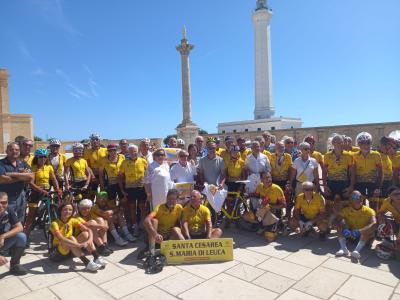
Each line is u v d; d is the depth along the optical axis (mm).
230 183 7438
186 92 29547
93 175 7836
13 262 4961
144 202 7164
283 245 6227
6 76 40938
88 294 4328
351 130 30156
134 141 31859
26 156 6539
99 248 5699
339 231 5945
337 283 4547
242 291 4344
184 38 29312
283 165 7484
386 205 5848
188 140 29438
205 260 5406
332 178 6809
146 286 4539
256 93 60875
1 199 4703
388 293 4250
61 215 5344
